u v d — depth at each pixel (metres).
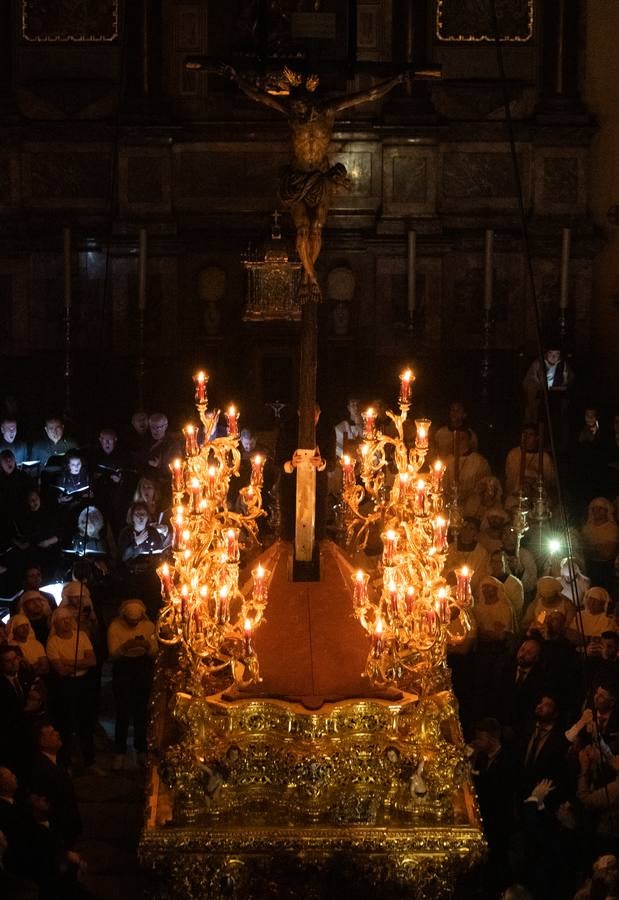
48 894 11.54
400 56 23.03
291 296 15.91
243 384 23.39
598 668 13.70
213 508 11.98
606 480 20.22
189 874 9.95
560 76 23.12
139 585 17.55
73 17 23.16
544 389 11.64
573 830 11.76
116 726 14.56
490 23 23.12
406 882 10.05
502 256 23.34
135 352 23.44
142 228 23.08
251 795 10.20
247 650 10.38
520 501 17.08
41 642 15.09
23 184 23.34
